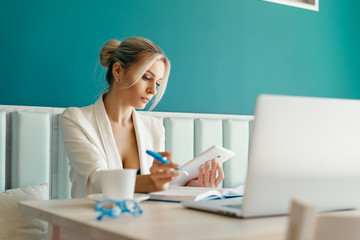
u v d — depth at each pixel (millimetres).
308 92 2840
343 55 2988
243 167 2369
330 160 773
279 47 2738
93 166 1349
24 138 1748
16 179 1726
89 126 1529
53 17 2020
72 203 983
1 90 1891
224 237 607
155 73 1576
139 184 1159
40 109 1867
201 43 2457
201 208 879
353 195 831
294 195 779
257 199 756
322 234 516
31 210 936
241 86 2588
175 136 2168
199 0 2457
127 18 2221
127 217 795
